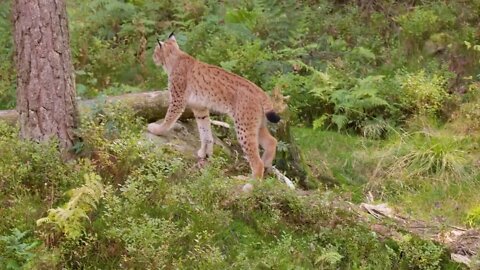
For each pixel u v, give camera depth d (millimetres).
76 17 18656
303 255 10789
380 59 17891
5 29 16797
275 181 11844
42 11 11562
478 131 15289
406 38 18344
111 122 12531
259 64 16859
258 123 12242
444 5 19047
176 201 11016
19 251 10055
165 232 10469
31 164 11195
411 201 13211
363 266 10727
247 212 11211
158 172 11156
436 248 10891
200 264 10297
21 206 10773
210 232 10797
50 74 11688
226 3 19297
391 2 19438
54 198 10977
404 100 16281
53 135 11766
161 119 13984
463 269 10828
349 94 16250
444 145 14320
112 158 11750
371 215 11859
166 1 19281
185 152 13148
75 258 10375
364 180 14203
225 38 17578
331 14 19406
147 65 17531
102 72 17484
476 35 18188
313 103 16453
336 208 11406
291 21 18234
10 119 13195
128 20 18672
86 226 10586
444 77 17094
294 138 14516
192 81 12789
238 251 10766
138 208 10852
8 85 15719
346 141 15539
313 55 17703
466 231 11742
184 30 18438
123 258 10297
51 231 10445
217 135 14250
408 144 14773
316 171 14281
